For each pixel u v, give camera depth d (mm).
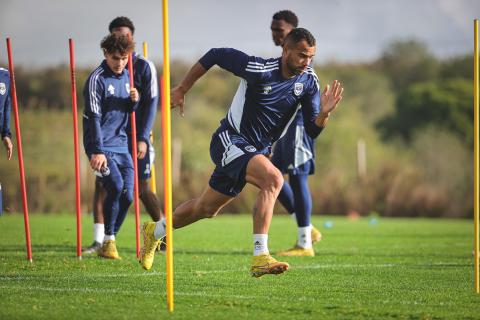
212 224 68750
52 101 158750
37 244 42719
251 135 26562
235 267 34000
